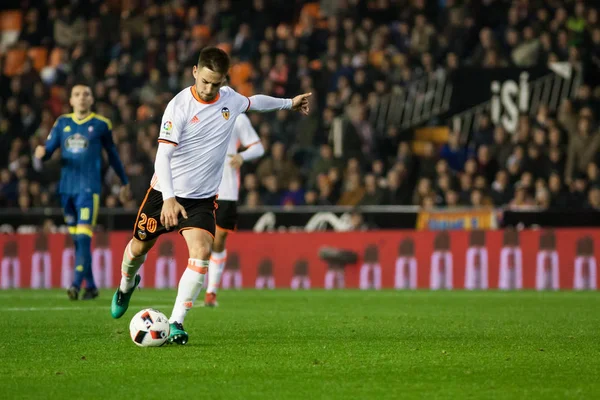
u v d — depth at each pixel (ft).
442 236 181.78
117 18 279.49
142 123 235.61
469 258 180.14
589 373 58.18
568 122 205.26
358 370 59.21
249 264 191.72
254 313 108.68
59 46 286.46
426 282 182.39
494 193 193.77
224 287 193.36
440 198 195.62
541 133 201.87
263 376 56.70
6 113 256.93
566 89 218.79
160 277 194.39
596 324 93.66
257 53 258.16
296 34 260.62
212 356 65.82
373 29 249.14
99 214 198.80
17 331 83.61
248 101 78.64
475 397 49.80
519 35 232.12
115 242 195.11
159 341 70.95
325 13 265.54
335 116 228.43
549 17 237.66
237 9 272.51
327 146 217.15
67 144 130.31
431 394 50.65
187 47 262.26
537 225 178.40
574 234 174.60
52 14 290.56
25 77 262.67
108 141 132.26
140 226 77.82
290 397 49.73
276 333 82.58
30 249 201.98
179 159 75.20
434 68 235.20
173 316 73.87
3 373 57.98
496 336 80.53
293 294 157.69
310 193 202.69
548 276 175.52
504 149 205.57
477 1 244.01
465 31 239.09
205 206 76.54
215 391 51.49
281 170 213.66
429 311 113.29
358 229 188.65
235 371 58.70
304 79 237.25
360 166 215.51
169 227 73.41
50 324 90.94
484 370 59.36
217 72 71.67
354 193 201.77
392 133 225.15
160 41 266.16
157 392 51.21
